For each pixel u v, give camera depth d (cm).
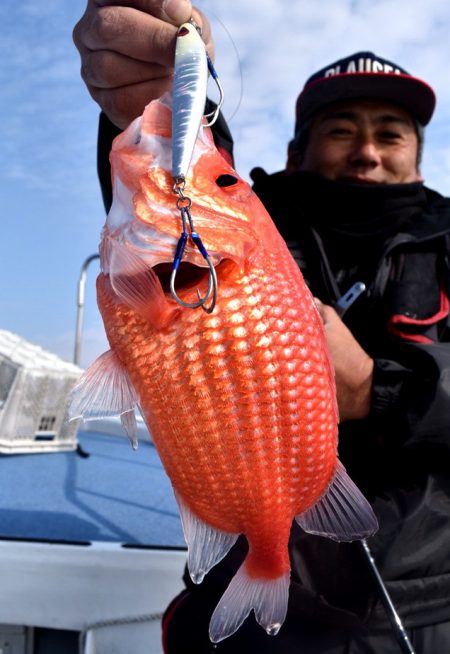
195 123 29
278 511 30
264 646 47
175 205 30
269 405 29
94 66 38
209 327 29
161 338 29
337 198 64
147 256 29
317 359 31
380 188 63
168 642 51
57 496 96
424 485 49
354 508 31
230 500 30
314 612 47
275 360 30
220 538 31
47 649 66
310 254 61
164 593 63
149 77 38
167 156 31
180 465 30
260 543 31
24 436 126
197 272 30
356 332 58
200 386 29
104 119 52
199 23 39
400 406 47
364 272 62
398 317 54
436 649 48
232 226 30
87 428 162
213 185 31
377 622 47
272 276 30
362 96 68
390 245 58
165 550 65
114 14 36
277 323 30
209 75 33
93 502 95
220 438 29
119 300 31
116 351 31
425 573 48
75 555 64
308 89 71
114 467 119
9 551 64
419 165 75
